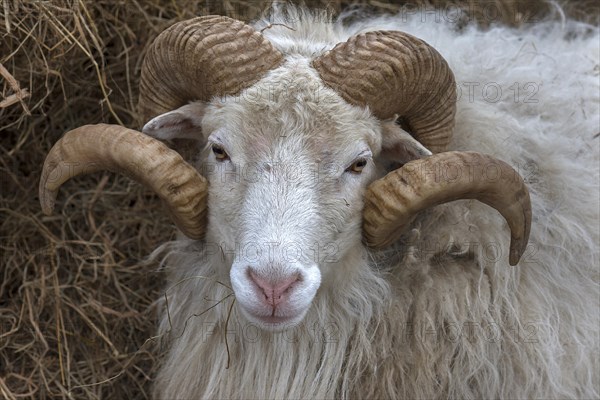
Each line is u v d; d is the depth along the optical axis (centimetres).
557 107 429
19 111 495
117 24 510
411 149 360
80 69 505
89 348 501
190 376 416
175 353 426
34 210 523
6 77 429
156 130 366
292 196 330
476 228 388
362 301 385
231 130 340
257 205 331
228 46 338
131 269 522
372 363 389
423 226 391
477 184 338
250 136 337
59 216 525
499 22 565
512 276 391
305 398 392
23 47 459
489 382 392
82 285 511
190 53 343
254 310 324
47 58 472
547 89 432
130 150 342
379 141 354
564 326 400
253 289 323
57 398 487
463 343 387
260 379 396
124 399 502
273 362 396
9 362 488
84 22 459
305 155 335
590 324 402
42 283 499
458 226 387
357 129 339
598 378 405
